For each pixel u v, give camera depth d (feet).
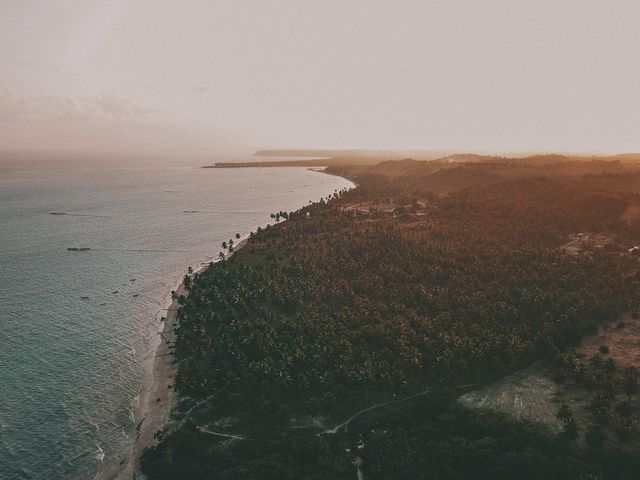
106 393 394.11
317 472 294.46
